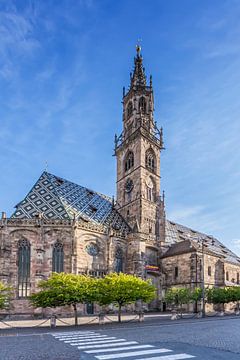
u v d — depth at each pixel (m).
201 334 31.38
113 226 79.25
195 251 77.06
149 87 96.75
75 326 44.81
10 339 30.19
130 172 89.50
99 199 87.00
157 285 81.12
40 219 64.94
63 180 81.25
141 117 91.06
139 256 74.12
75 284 48.03
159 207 88.62
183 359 18.31
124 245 76.38
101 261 70.25
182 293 66.50
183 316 63.00
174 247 85.88
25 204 69.50
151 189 88.75
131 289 51.31
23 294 61.50
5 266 61.28
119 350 21.61
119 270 74.00
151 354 19.91
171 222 103.06
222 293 73.69
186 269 77.62
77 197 79.62
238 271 99.75
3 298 49.12
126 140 93.50
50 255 64.44
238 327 39.34
